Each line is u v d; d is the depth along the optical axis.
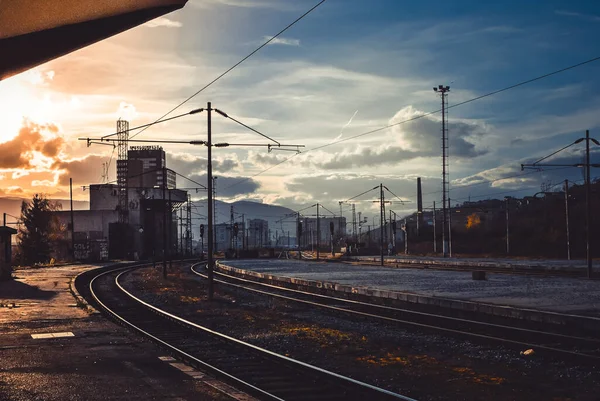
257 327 21.66
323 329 20.70
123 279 53.62
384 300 29.86
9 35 12.38
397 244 143.38
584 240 84.31
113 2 12.43
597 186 99.50
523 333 18.52
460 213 122.81
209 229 33.44
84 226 130.25
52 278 47.28
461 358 15.28
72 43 13.35
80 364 13.72
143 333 19.44
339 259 90.56
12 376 12.49
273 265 70.50
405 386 12.33
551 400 11.09
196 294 37.62
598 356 14.49
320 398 11.44
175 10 13.90
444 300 25.05
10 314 23.84
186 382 11.83
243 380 12.94
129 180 156.00
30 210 96.31
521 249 90.12
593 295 26.23
